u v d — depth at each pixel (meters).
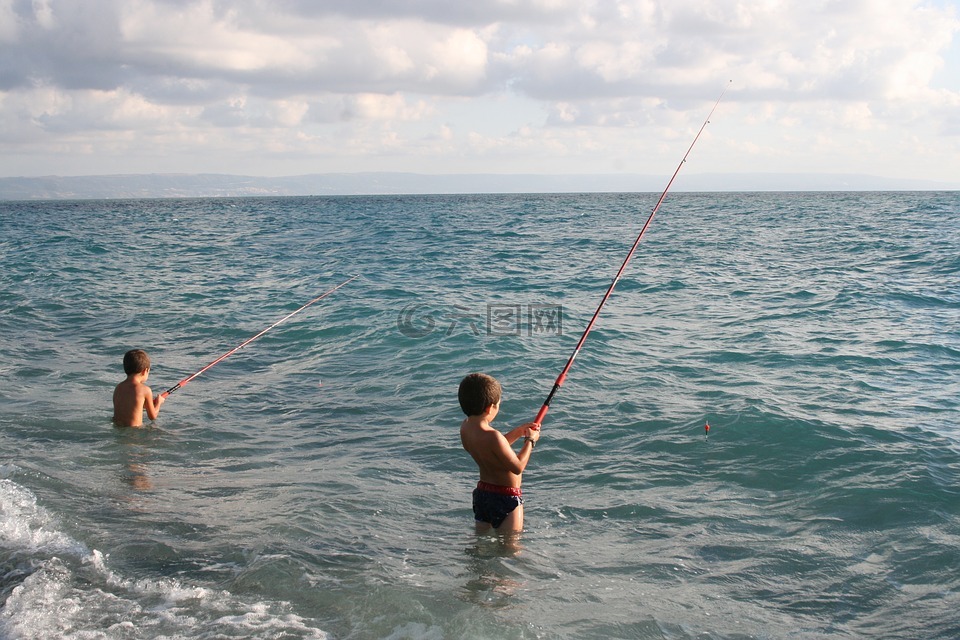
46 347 10.66
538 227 41.84
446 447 6.53
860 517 4.98
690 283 17.30
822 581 4.18
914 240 28.58
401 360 9.70
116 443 6.58
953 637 3.62
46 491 5.30
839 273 18.83
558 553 4.52
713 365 9.29
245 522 4.86
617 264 21.88
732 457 6.15
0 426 6.95
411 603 3.81
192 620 3.63
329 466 6.07
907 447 6.20
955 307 13.38
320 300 14.84
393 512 5.13
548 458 6.23
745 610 3.88
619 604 3.91
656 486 5.62
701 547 4.61
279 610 3.73
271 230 41.72
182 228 44.47
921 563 4.34
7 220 58.09
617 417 7.23
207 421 7.32
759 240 30.38
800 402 7.59
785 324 11.96
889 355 9.64
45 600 3.78
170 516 4.94
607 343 10.62
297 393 8.34
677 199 112.75
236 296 15.68
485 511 4.79
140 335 11.53
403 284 17.64
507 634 3.56
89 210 87.06
